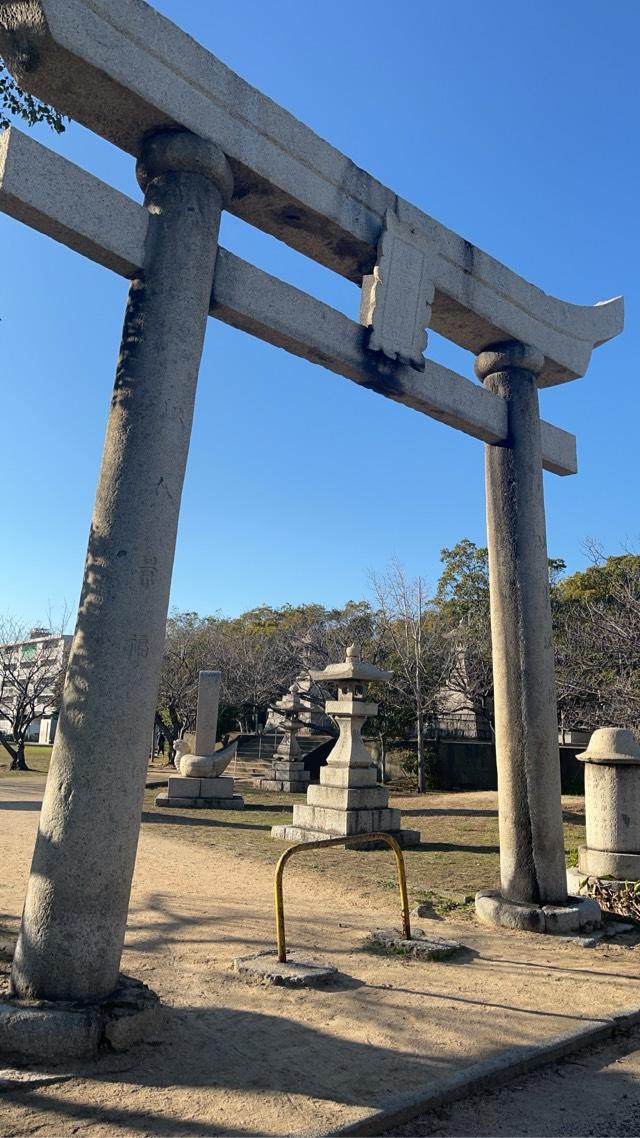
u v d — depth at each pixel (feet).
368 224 21.79
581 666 63.21
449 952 19.86
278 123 19.22
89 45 15.40
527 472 25.66
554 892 23.66
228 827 47.24
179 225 16.67
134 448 15.39
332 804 41.86
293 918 23.75
